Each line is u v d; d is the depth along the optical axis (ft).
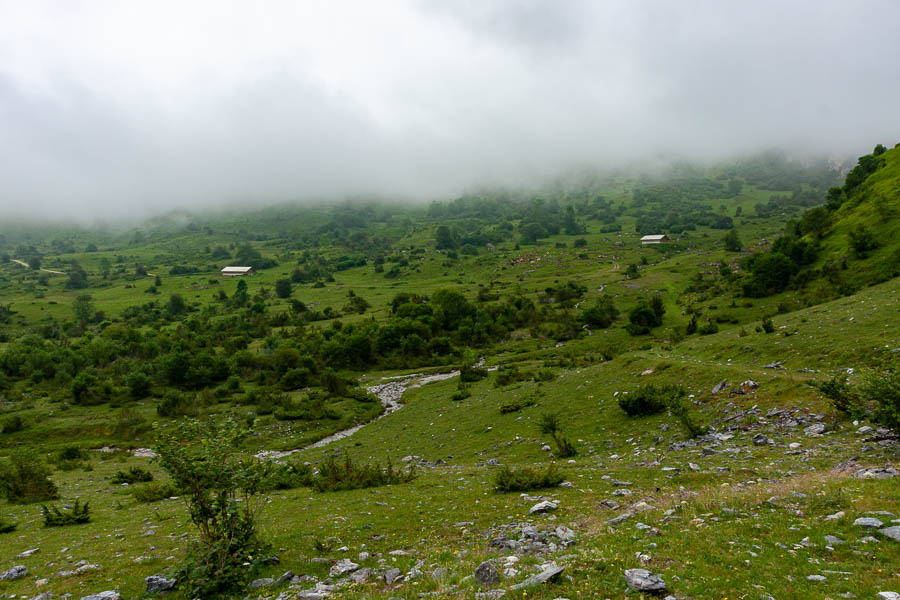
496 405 174.81
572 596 27.17
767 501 42.57
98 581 42.78
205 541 40.16
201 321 557.74
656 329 349.61
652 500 49.80
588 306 480.23
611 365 171.12
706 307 355.77
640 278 590.55
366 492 79.82
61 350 419.13
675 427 98.27
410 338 387.96
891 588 24.43
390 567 38.81
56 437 240.53
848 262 260.42
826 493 41.83
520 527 46.09
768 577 27.50
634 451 91.45
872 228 276.00
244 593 37.01
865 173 381.81
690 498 48.26
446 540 45.68
